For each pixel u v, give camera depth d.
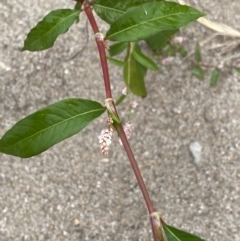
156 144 0.81
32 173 0.79
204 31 0.84
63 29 0.57
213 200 0.79
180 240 0.46
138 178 0.47
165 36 0.69
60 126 0.49
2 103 0.81
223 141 0.81
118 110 0.81
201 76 0.82
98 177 0.80
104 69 0.52
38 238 0.77
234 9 0.85
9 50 0.82
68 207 0.79
